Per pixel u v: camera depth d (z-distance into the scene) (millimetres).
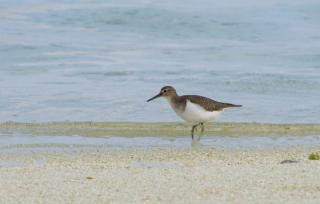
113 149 14469
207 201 9867
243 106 18969
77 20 29656
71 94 20062
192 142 15359
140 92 20375
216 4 31391
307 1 31594
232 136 16031
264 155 13797
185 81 21562
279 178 11094
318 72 22594
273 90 20578
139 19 29500
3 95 19844
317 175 11258
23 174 11633
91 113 18281
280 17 29797
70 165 12641
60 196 10148
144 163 12969
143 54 25281
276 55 25016
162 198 10039
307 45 26406
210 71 22719
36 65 23641
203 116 16047
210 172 11625
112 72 22688
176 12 30078
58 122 17359
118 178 11281
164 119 17859
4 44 26062
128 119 17781
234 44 26844
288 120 17656
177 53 25438
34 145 14859
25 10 30797
